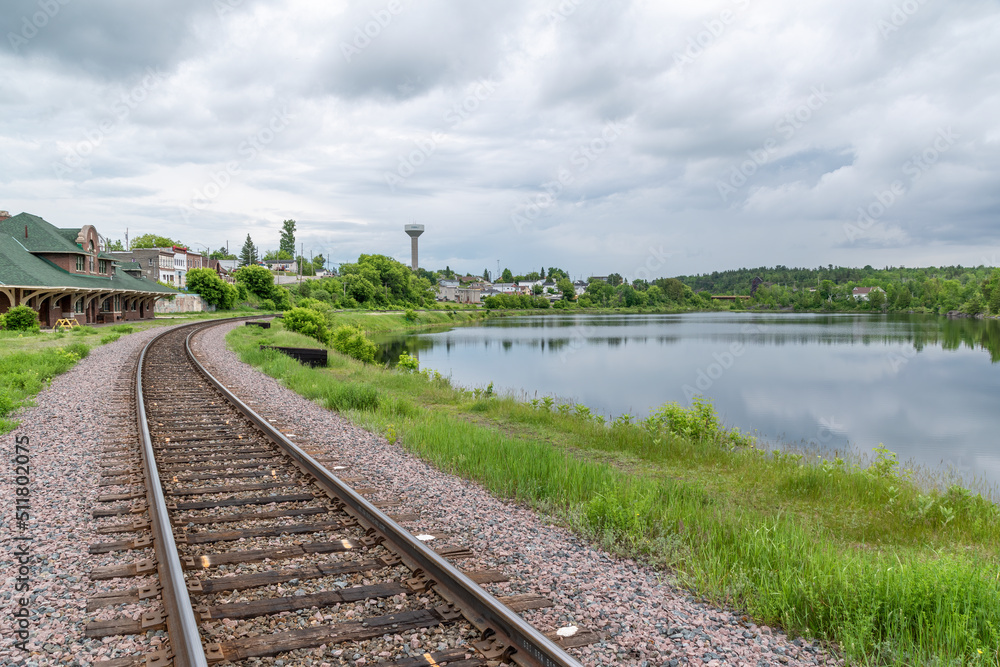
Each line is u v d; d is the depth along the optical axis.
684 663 3.86
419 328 89.94
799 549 5.77
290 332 43.81
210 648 3.64
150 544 5.43
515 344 58.06
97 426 10.80
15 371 17.27
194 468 8.13
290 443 8.94
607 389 29.14
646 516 6.63
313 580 4.76
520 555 5.59
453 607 4.30
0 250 40.88
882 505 8.78
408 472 8.59
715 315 139.50
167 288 74.94
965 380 34.59
